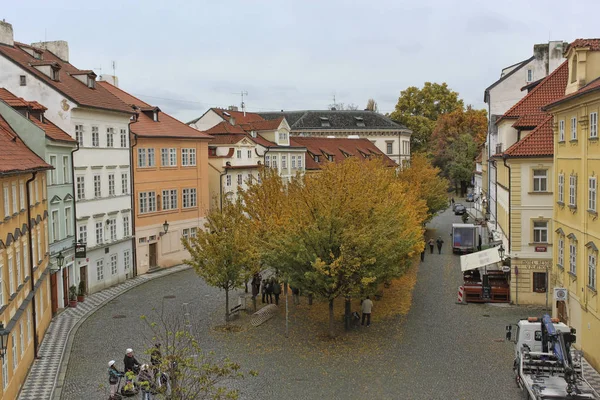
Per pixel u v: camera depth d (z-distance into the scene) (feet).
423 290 138.62
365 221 97.50
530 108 138.51
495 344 96.27
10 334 72.08
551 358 73.87
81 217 132.36
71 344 97.04
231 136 198.80
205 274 109.40
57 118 128.98
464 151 362.94
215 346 95.96
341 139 292.20
